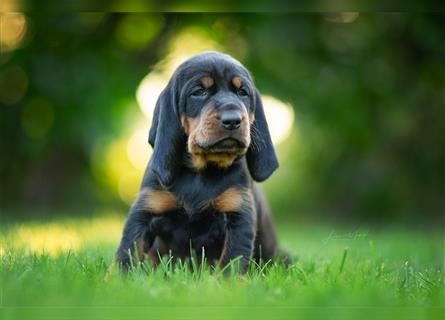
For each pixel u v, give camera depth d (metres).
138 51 12.41
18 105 12.30
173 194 4.68
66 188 14.26
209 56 4.74
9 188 13.71
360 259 5.63
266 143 4.87
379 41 12.28
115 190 15.84
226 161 4.58
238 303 3.51
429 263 5.82
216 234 4.73
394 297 3.78
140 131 14.23
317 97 12.62
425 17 11.83
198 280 4.05
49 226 9.02
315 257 5.71
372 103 12.87
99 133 12.13
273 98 12.23
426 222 13.55
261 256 5.27
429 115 13.00
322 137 14.21
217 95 4.54
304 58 12.30
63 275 4.09
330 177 15.36
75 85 11.93
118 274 4.21
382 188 14.11
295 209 16.48
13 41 11.94
